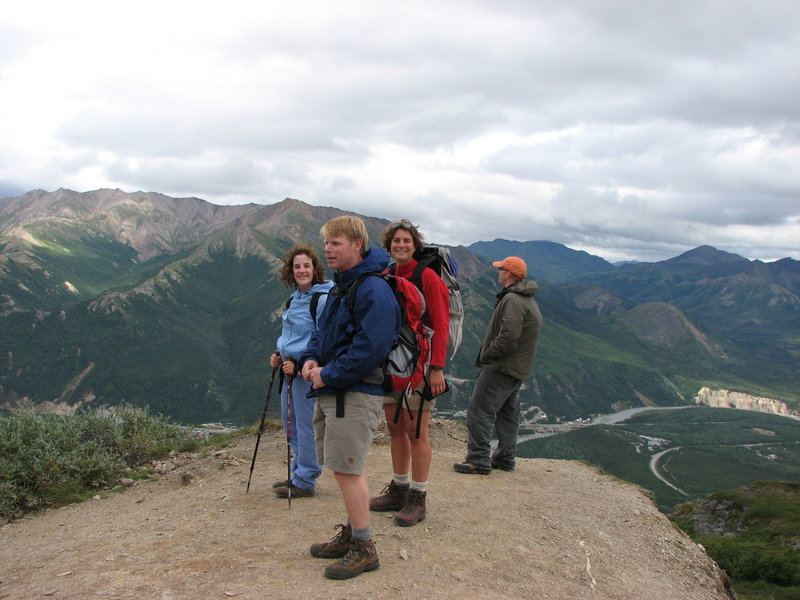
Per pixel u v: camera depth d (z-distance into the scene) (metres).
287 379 6.22
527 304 7.27
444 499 6.13
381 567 4.09
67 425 9.32
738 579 14.98
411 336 4.31
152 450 9.59
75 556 4.74
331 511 5.61
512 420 8.03
